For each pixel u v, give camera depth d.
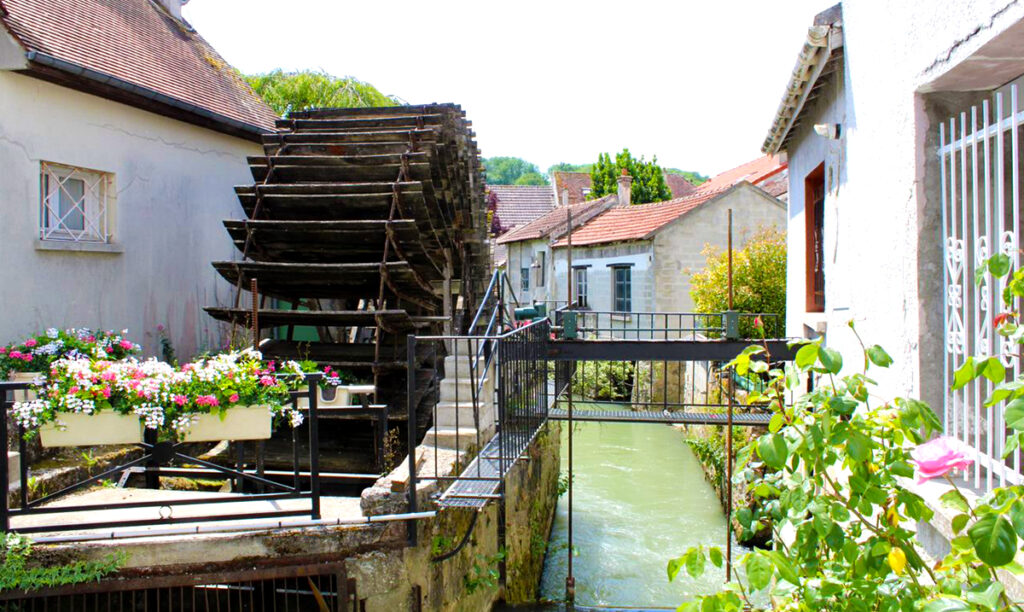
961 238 3.56
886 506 2.32
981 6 2.92
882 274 4.11
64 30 7.33
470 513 5.42
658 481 11.68
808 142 7.68
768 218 17.50
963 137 3.20
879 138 4.18
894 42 3.89
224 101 9.53
